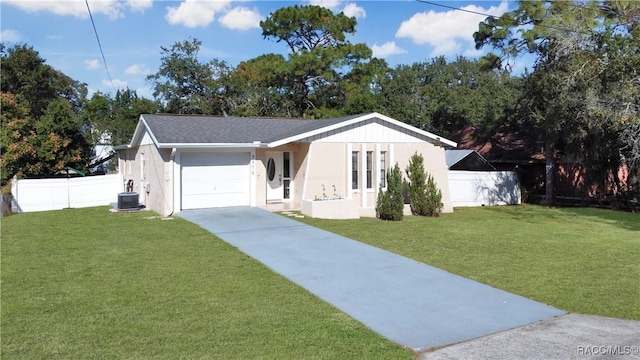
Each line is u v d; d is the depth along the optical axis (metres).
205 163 16.11
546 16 20.30
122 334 5.62
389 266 9.21
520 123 24.45
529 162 26.16
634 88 16.30
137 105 35.66
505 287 7.86
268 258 9.69
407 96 40.22
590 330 5.89
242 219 14.16
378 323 6.13
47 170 25.02
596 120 18.00
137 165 19.55
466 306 6.87
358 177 17.33
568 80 18.45
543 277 8.52
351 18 38.75
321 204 15.50
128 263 9.18
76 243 11.15
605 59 17.78
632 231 14.45
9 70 36.94
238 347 5.23
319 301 7.03
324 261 9.53
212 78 36.22
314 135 16.33
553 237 13.03
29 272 8.51
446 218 17.28
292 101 36.31
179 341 5.39
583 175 24.33
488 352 5.21
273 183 17.83
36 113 37.91
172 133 16.00
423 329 5.94
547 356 5.07
